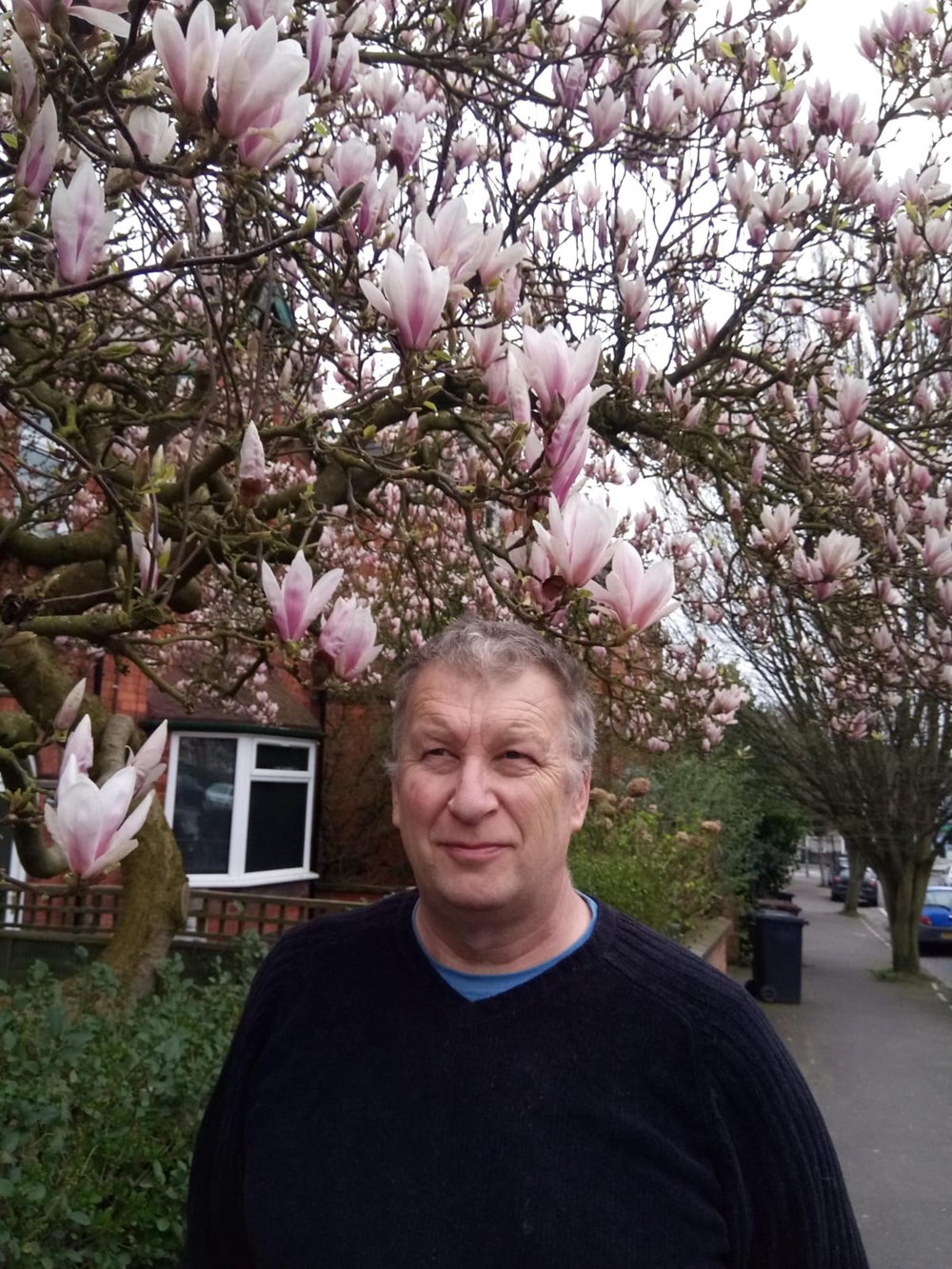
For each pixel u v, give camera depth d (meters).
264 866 14.49
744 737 16.97
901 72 5.85
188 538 2.93
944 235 5.75
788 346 6.45
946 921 24.19
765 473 6.00
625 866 9.25
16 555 4.23
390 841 17.53
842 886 41.09
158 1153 3.34
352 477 4.46
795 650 6.98
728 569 7.09
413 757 1.82
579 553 2.18
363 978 1.87
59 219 1.96
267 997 1.96
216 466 3.09
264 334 3.06
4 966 7.73
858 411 5.49
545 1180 1.63
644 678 5.46
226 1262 1.99
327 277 4.10
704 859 11.56
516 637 1.87
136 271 2.06
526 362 2.21
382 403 3.39
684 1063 1.71
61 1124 3.29
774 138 6.18
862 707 8.18
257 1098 1.86
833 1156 1.79
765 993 13.94
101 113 3.12
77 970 6.29
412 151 3.73
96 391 4.49
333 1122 1.75
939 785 16.34
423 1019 1.78
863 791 16.53
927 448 6.29
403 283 2.35
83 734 1.86
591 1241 1.59
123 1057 3.71
